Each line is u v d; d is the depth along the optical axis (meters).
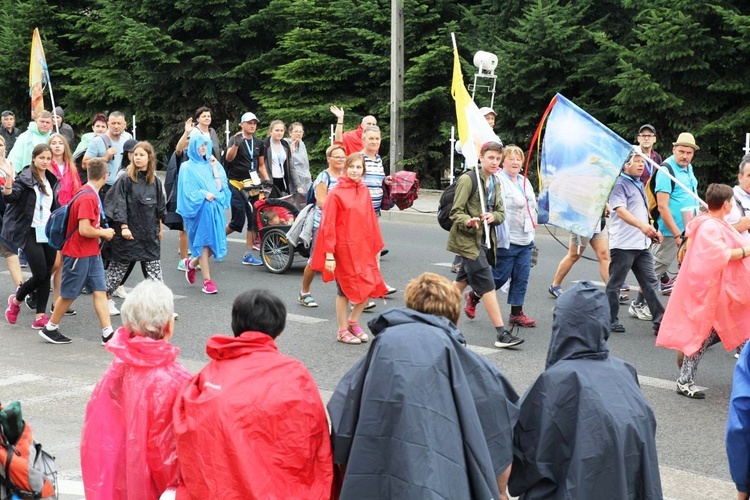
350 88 26.92
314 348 9.28
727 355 9.07
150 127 30.11
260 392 3.97
